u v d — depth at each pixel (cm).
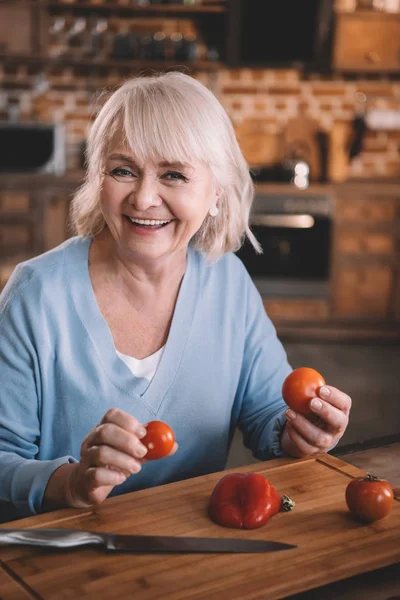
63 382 127
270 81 543
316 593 85
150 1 521
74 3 514
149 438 98
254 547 91
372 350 487
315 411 116
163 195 120
